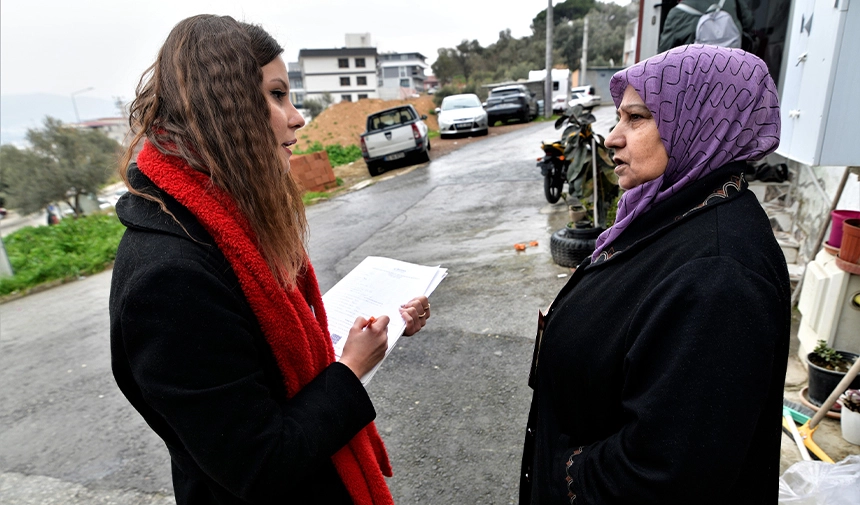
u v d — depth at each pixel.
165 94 0.84
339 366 0.99
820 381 2.38
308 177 10.88
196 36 0.84
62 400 3.41
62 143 28.31
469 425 2.56
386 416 2.70
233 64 0.83
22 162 27.70
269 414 0.86
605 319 0.99
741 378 0.77
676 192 0.99
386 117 12.33
